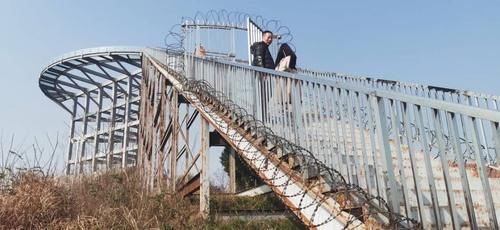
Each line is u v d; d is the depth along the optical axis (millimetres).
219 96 6652
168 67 10820
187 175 8508
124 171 8922
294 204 4082
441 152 2416
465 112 2232
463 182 2285
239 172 11836
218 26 12430
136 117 30828
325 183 3582
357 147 3594
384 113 2912
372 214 2961
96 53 27484
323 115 3691
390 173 2842
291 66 7605
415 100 2590
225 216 6574
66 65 29391
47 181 6770
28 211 5848
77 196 6980
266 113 4891
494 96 6055
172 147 9172
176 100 9547
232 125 5887
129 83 31250
